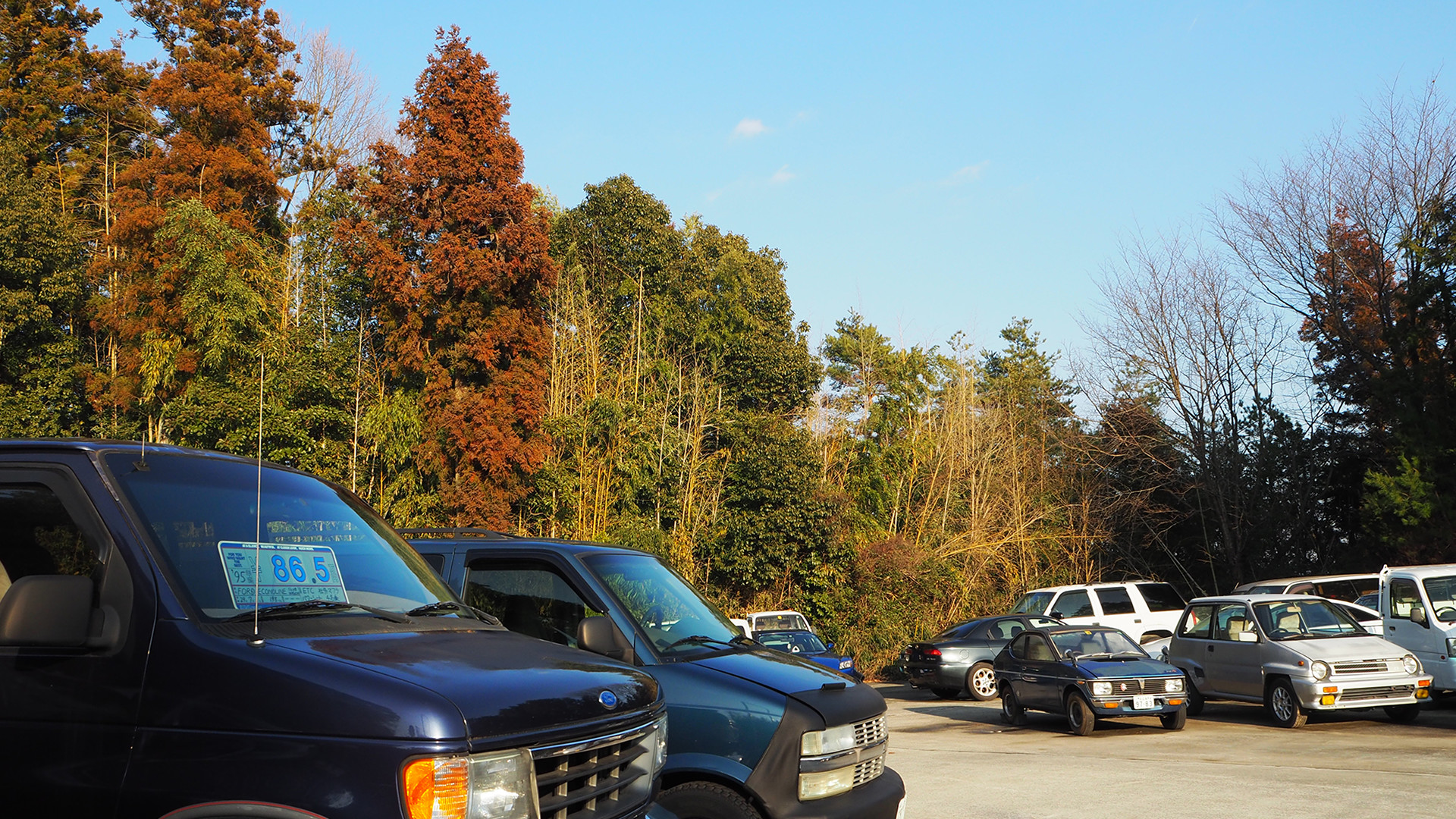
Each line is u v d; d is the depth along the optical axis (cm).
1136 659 1509
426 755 270
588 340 2984
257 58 3366
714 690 550
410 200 2598
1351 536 3222
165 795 278
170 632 296
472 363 2569
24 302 2616
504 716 293
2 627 285
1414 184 2920
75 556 315
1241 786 948
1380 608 1555
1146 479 3369
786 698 546
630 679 365
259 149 2881
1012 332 5638
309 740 275
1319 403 3241
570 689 325
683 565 2852
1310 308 3188
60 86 3338
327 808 269
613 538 2662
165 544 319
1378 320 3025
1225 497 3241
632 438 2856
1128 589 2289
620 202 3859
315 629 323
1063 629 1620
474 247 2570
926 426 3497
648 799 353
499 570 621
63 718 290
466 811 274
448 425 2458
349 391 2495
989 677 2139
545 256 2634
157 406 2477
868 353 3753
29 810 286
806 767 531
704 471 3081
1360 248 3061
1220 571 3344
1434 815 782
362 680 285
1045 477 3497
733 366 3812
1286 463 3219
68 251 2766
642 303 3722
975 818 841
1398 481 2453
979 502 3350
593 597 595
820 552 2998
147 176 2706
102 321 2694
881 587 3055
